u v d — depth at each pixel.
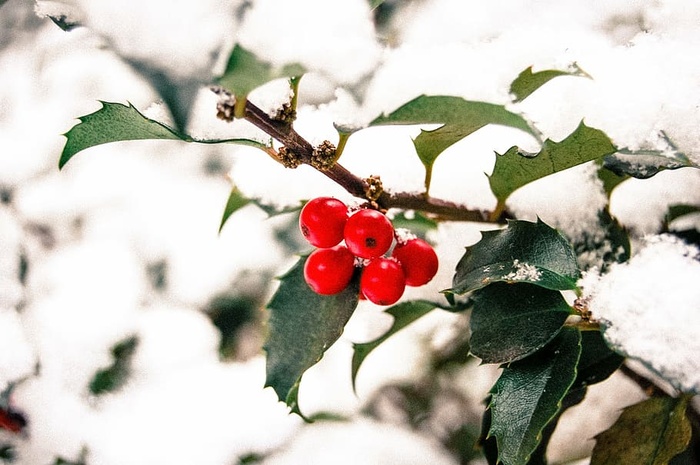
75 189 0.40
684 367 0.20
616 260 0.23
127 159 0.42
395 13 0.29
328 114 0.24
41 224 0.38
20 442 0.32
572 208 0.23
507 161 0.22
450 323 0.30
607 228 0.23
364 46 0.20
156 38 0.20
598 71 0.23
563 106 0.23
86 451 0.32
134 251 0.39
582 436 0.27
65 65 0.38
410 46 0.21
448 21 0.28
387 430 0.34
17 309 0.33
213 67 0.19
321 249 0.22
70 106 0.38
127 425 0.33
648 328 0.20
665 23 0.24
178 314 0.37
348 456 0.32
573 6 0.26
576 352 0.21
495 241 0.22
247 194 0.24
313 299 0.23
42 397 0.32
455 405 0.33
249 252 0.39
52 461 0.32
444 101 0.20
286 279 0.23
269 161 0.24
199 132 0.21
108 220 0.40
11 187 0.38
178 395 0.34
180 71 0.20
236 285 0.39
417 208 0.23
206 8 0.19
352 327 0.28
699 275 0.21
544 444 0.24
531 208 0.24
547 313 0.22
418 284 0.23
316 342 0.23
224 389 0.35
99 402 0.33
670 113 0.22
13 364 0.32
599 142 0.21
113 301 0.36
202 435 0.33
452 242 0.25
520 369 0.22
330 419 0.33
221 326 0.38
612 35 0.25
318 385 0.35
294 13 0.19
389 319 0.26
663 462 0.22
